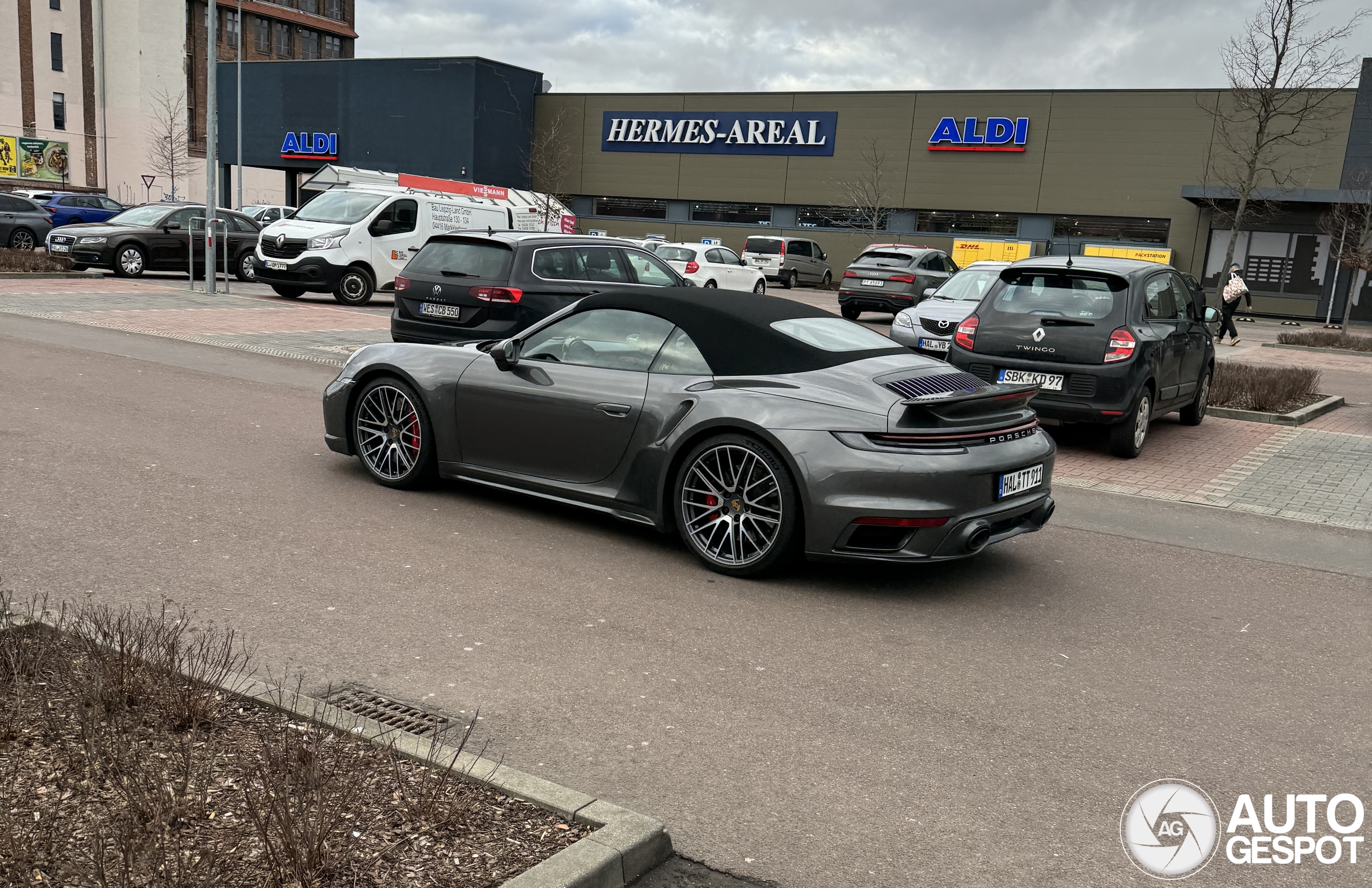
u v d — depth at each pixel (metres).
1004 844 3.00
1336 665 4.51
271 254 19.30
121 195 69.31
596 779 3.25
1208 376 11.05
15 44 62.50
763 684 4.02
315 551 5.32
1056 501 7.46
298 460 7.27
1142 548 6.30
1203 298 10.62
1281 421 11.44
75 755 2.97
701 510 5.44
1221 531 6.83
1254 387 12.19
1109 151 34.88
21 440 7.24
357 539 5.57
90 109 67.12
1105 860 2.95
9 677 3.41
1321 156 32.19
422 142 41.91
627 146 42.16
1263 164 32.09
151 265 22.28
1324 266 32.38
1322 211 32.00
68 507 5.78
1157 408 9.53
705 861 2.86
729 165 40.69
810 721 3.72
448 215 20.80
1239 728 3.82
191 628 4.19
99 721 3.18
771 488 5.14
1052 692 4.07
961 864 2.89
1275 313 33.12
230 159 46.50
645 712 3.73
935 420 5.03
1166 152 34.12
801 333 5.66
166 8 68.88
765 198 40.28
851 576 5.43
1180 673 4.33
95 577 4.71
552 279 10.73
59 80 65.06
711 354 5.54
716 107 40.56
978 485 5.04
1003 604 5.12
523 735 3.51
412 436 6.52
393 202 19.88
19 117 63.19
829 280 38.25
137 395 9.24
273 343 13.23
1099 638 4.70
